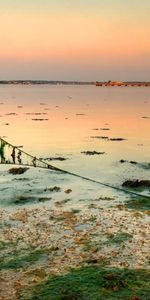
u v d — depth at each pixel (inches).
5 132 2748.5
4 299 617.3
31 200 1177.4
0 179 1430.9
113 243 834.8
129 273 694.5
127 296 616.1
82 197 1206.9
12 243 845.8
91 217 1008.2
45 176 1480.1
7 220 997.8
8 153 1971.0
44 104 5807.1
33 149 2085.4
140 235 878.4
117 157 1873.8
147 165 1699.1
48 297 618.2
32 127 3056.1
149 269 713.0
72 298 608.1
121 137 2517.2
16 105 5575.8
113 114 4192.9
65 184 1368.1
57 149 2087.8
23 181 1402.6
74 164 1722.4
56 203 1143.0
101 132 2758.4
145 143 2274.9
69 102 6318.9
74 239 860.0
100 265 730.8
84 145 2210.9
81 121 3511.3
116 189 1307.8
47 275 695.1
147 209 1080.8
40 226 948.0
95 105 5610.2
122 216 1014.4
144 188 1318.9
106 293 625.9
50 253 790.5
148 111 4549.7
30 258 768.9
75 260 755.4
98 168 1642.5
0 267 732.7
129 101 6584.6
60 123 3353.8
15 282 674.2
